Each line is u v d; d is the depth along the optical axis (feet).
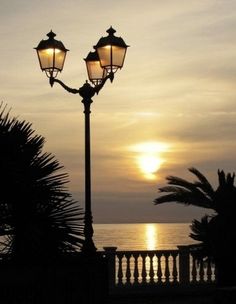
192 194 61.36
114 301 57.57
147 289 59.82
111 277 59.06
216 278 61.87
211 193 61.67
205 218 61.05
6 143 36.60
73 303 36.65
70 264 36.78
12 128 37.81
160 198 62.44
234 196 61.16
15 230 35.47
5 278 35.09
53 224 35.91
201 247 60.64
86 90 41.98
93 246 39.32
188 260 61.11
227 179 62.13
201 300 56.54
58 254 36.09
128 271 59.67
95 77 44.27
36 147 37.65
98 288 37.81
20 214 35.58
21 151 36.88
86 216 40.40
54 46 42.60
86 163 41.83
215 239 60.03
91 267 37.78
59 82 42.65
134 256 59.98
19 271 35.29
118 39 41.55
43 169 36.91
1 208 35.83
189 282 61.00
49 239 35.76
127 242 398.01
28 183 36.04
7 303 35.01
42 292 35.63
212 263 61.11
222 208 60.75
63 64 43.19
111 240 449.06
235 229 60.34
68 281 36.63
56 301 35.99
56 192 36.68
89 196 41.14
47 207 36.14
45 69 42.73
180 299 58.39
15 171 35.91
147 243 376.68
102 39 41.70
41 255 35.60
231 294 49.57
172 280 61.05
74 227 36.45
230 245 60.03
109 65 41.29
